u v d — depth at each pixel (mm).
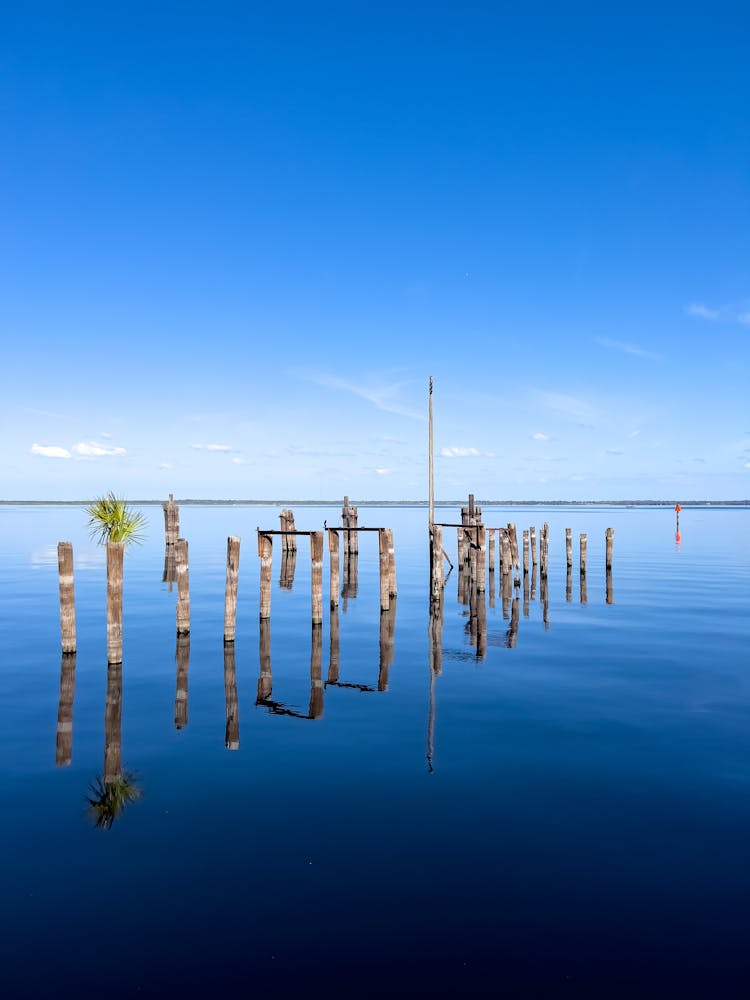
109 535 29672
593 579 29000
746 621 18766
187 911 4977
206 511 130500
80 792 7219
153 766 8039
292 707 10703
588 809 6809
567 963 4430
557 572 32219
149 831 6273
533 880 5426
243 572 32500
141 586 25969
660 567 33812
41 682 12180
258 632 17188
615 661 13984
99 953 4500
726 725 9719
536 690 11750
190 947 4566
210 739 9078
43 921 4848
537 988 4203
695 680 12398
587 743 8914
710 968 4395
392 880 5414
